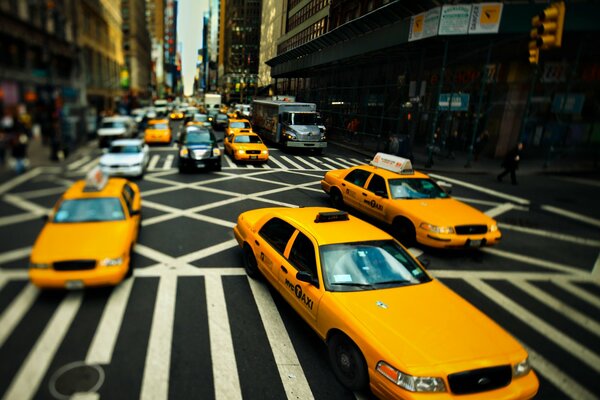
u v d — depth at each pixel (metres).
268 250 5.53
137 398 3.27
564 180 10.53
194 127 15.75
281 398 3.67
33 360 2.91
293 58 40.44
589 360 4.62
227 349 4.29
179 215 9.12
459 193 13.05
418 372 3.30
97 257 4.42
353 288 4.38
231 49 124.31
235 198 11.07
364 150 24.97
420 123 27.56
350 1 35.31
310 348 4.51
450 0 15.44
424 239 7.68
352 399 3.75
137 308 4.82
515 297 6.18
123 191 5.95
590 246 8.32
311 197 11.85
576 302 6.05
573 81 9.98
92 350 3.57
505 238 8.84
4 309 2.90
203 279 5.98
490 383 3.44
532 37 6.84
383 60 27.08
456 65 22.53
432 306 4.19
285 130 22.56
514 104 19.58
